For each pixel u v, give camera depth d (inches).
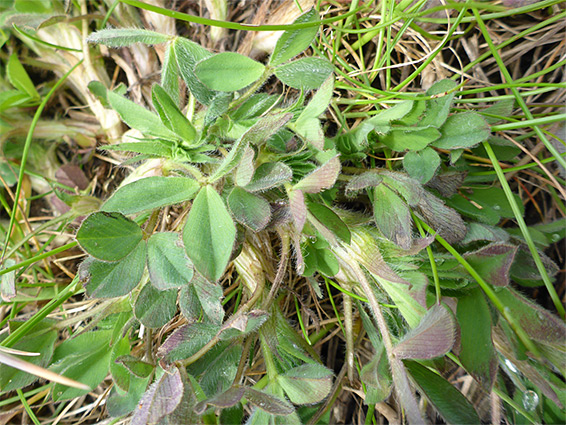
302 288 4.2
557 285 4.3
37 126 4.8
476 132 3.3
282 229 3.5
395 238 3.0
